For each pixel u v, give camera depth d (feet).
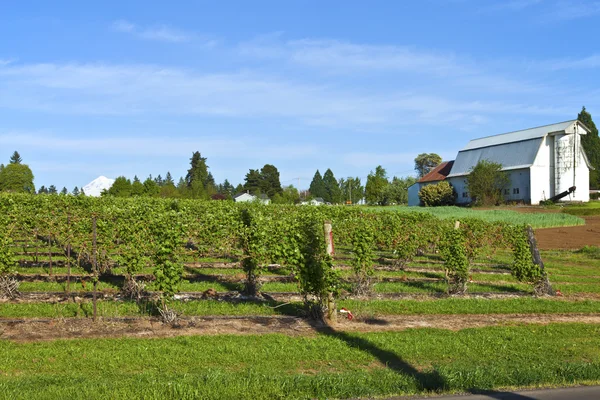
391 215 69.72
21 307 37.55
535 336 36.29
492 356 31.27
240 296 44.96
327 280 37.22
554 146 244.22
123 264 43.01
